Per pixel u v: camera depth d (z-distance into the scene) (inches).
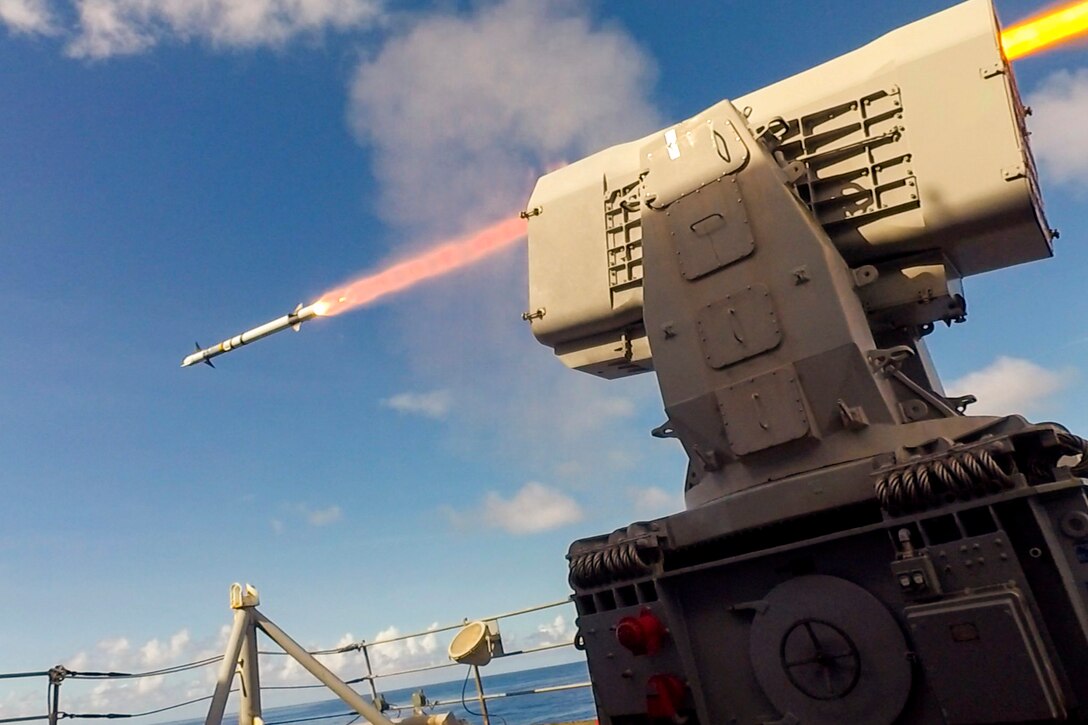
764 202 188.2
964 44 188.1
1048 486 134.1
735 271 189.5
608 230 236.1
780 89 212.8
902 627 149.7
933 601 141.5
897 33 202.4
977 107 183.8
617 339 238.2
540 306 243.1
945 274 192.5
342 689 275.6
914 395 179.8
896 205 189.0
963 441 167.2
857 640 153.3
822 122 203.2
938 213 184.2
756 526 172.9
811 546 165.2
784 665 162.2
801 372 177.8
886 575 154.6
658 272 202.1
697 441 193.3
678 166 203.6
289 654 276.7
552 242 245.8
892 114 193.6
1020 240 188.4
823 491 165.3
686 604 182.5
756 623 168.4
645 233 206.4
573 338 243.4
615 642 186.9
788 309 181.0
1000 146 179.6
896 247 192.2
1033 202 181.2
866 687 151.2
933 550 143.4
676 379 195.0
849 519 166.9
